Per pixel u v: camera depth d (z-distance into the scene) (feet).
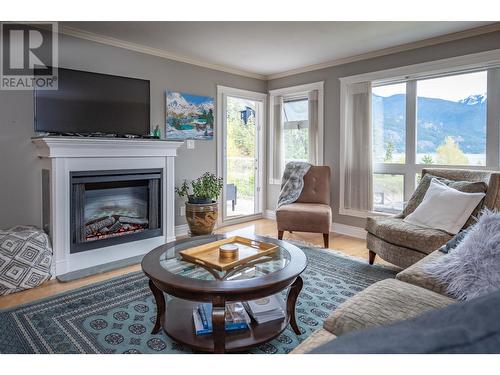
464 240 5.71
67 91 10.27
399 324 2.09
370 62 13.11
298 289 6.17
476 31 10.49
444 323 1.91
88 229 10.28
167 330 5.73
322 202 13.65
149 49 12.54
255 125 17.39
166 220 12.04
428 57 11.61
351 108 13.69
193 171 14.34
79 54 11.00
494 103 10.54
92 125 10.75
